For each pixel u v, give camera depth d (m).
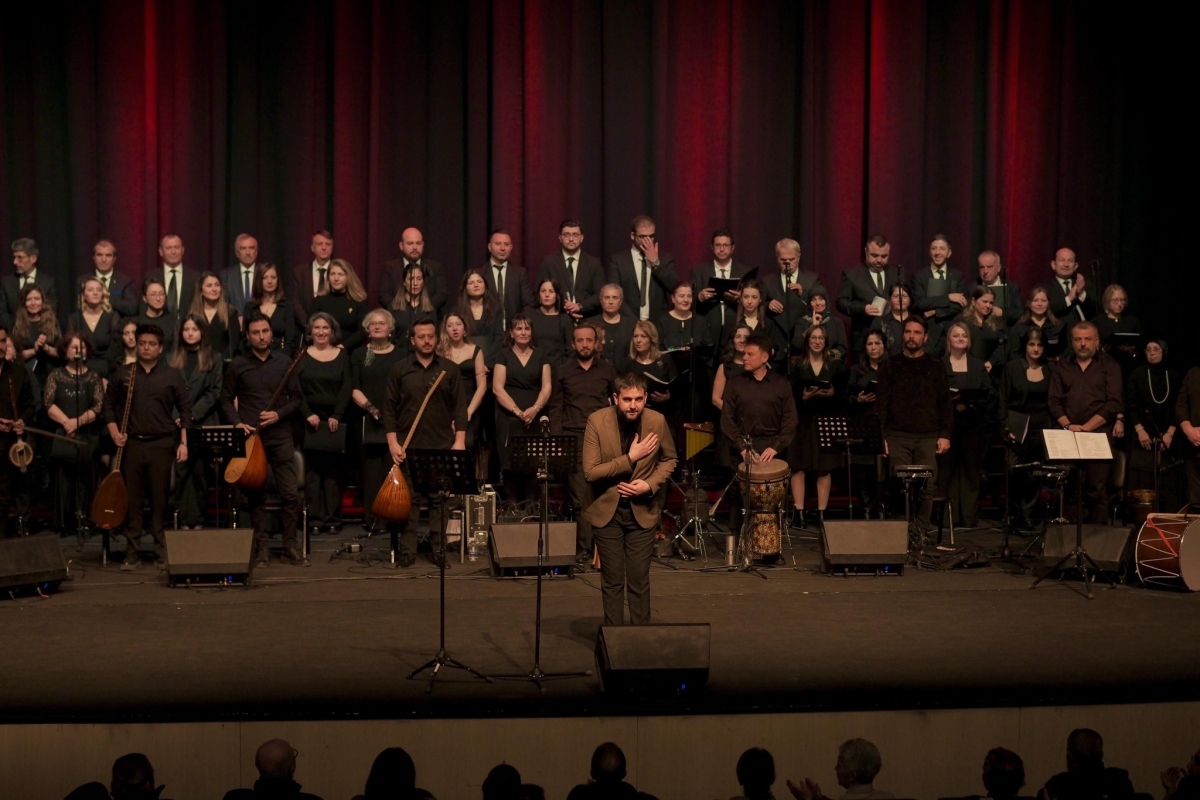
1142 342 13.53
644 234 13.66
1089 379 11.81
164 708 6.88
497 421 12.25
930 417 11.61
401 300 12.98
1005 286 14.20
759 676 7.56
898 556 10.66
